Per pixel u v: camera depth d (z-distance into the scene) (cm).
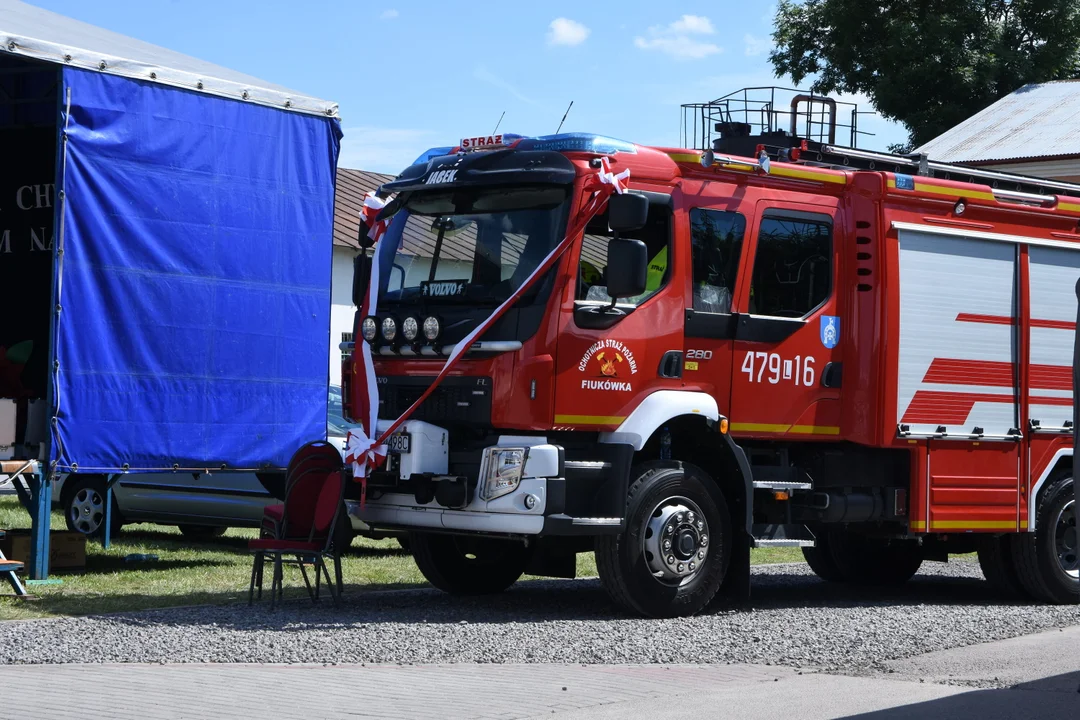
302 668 1138
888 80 6425
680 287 1503
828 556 1988
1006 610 1677
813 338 1612
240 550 2175
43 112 2172
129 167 1739
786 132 1784
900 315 1647
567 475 1415
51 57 1653
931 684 1127
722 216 1548
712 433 1530
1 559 1567
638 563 1459
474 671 1144
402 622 1408
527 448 1398
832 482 1648
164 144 1775
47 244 2259
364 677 1103
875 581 1980
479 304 1449
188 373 1802
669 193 1505
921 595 1870
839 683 1123
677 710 1000
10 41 1609
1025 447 1762
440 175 1520
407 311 1507
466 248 1487
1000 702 1048
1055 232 1812
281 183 1906
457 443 1478
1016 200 1769
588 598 1683
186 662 1156
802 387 1603
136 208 1748
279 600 1514
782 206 1596
